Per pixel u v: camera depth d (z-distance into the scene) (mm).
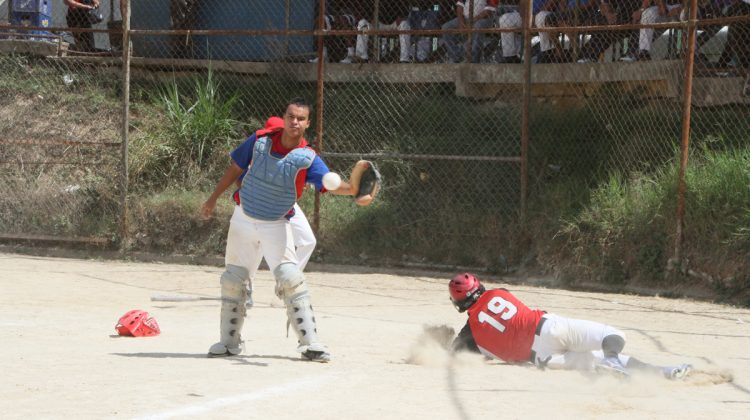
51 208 27578
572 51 26609
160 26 31000
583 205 24094
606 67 25547
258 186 11672
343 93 28688
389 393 9703
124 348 12797
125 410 8398
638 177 24406
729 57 25359
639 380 10641
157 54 31125
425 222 25719
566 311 19500
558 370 11375
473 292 12148
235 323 12242
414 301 20641
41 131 29172
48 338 13578
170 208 26797
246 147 11859
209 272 24547
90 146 28484
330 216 26203
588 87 26828
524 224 24453
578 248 23453
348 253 25750
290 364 11656
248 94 29656
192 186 27875
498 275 24297
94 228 26906
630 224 23094
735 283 21391
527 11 24172
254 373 10797
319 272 25031
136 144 28312
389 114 28156
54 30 26562
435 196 26250
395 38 30328
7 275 22406
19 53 31094
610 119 26234
